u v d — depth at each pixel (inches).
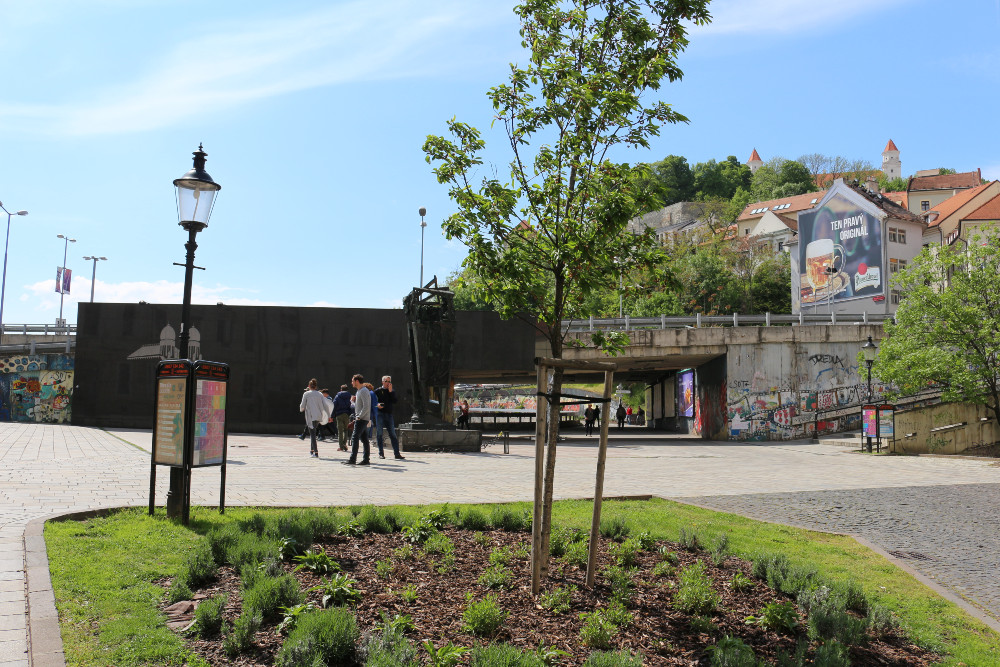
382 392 677.9
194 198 353.1
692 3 243.8
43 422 1451.8
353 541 259.8
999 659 211.8
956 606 257.9
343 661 160.6
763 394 1298.0
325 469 548.7
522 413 1640.0
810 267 2987.2
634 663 163.0
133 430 1136.2
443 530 289.1
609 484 517.0
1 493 339.9
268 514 299.1
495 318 1234.0
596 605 210.5
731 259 3440.0
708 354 1311.5
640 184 228.2
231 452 726.5
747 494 476.1
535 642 181.3
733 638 190.9
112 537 249.6
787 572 250.1
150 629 171.0
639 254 237.5
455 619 190.5
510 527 301.0
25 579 199.2
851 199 2827.3
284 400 1243.2
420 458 696.4
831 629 204.2
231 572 216.1
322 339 1251.2
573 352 1277.1
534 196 230.7
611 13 244.8
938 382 995.9
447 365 856.3
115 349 1243.2
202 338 1246.3
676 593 221.6
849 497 476.7
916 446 971.3
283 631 173.2
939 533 371.9
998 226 979.9
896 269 2751.0
